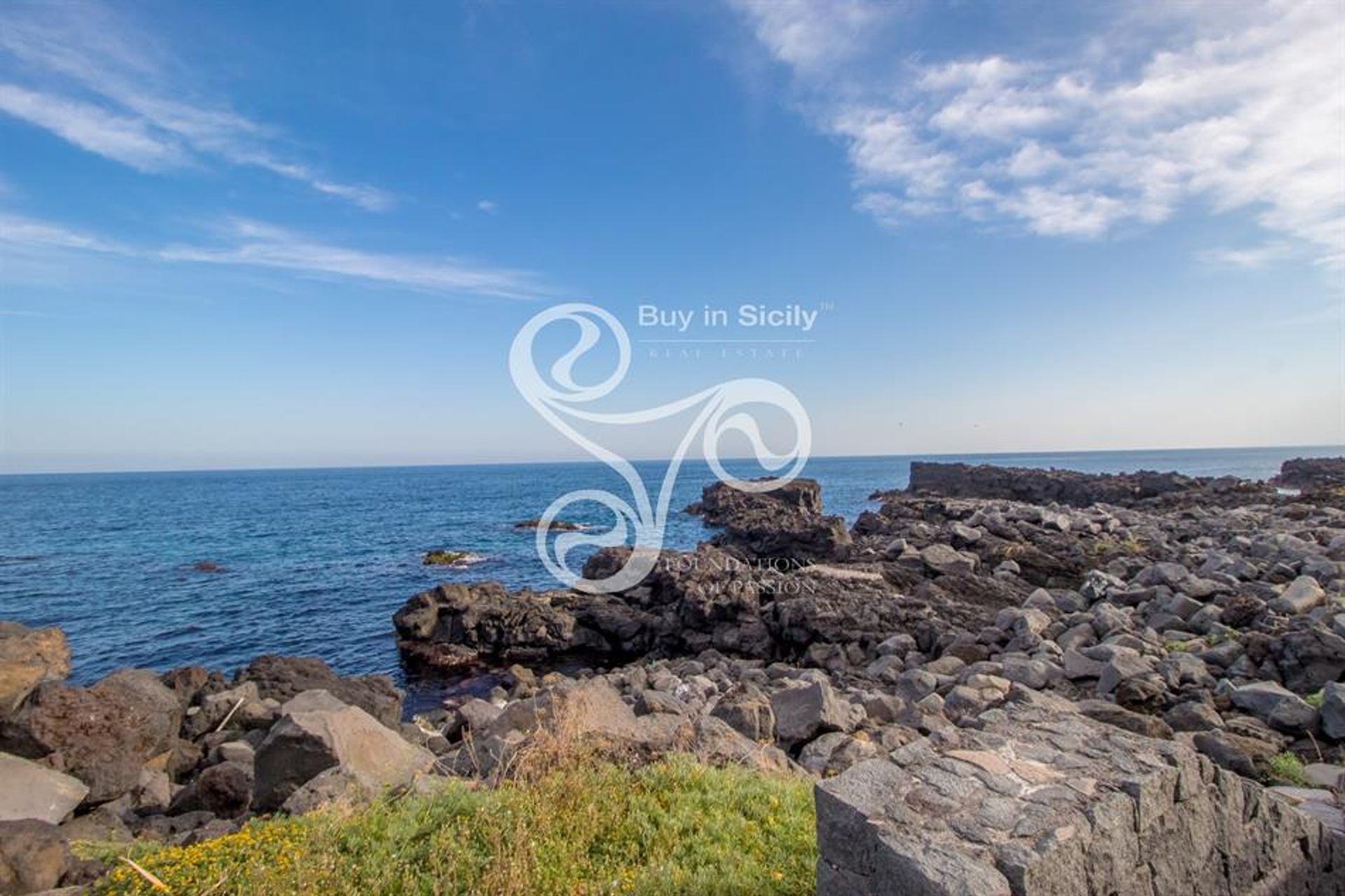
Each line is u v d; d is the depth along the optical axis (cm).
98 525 6762
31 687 1179
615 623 2398
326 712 946
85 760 1051
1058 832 431
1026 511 3362
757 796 693
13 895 624
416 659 2378
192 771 1237
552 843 584
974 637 1739
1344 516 2997
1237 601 1625
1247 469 14975
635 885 530
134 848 685
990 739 562
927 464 7694
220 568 4078
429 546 4847
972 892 380
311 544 5066
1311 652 1286
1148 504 4900
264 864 556
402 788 757
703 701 1444
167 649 2575
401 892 532
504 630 2406
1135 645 1462
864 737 1097
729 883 525
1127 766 514
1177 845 499
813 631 1995
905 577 2412
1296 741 1073
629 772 758
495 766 822
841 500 7700
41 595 3441
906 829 439
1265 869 559
